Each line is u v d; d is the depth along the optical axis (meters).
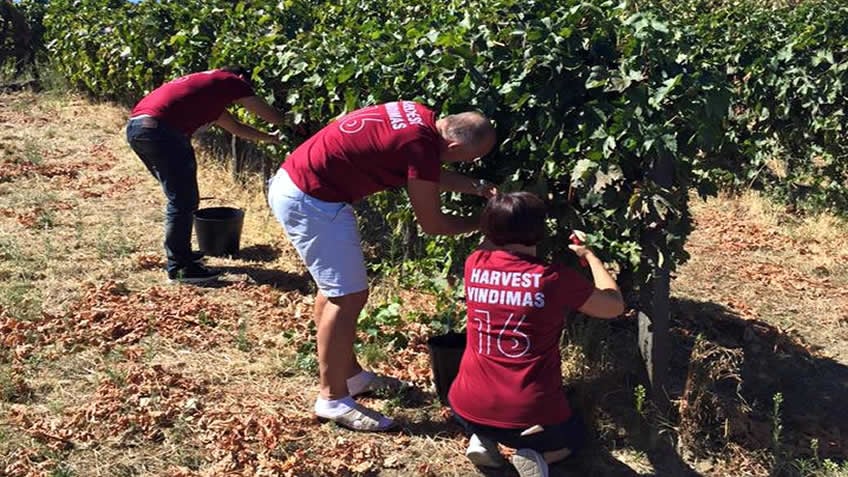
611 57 3.88
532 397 3.24
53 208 7.28
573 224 3.97
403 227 6.02
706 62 4.07
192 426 3.83
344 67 4.78
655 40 3.69
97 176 8.62
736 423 4.02
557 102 3.86
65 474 3.39
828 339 5.44
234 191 8.04
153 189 8.20
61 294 5.35
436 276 5.04
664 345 4.00
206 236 6.33
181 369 4.43
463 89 4.00
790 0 11.71
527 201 3.29
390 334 4.84
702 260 6.91
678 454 3.86
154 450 3.65
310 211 3.64
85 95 13.38
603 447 3.87
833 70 7.96
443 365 4.05
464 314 4.95
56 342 4.61
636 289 4.30
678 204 3.80
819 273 6.71
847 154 8.31
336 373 3.87
